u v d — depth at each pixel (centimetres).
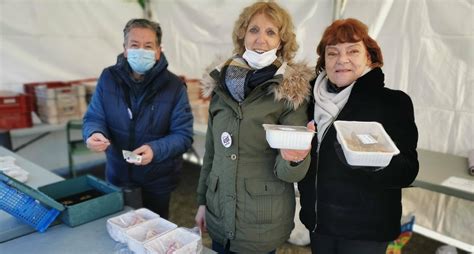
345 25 119
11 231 121
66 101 328
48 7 341
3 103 287
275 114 127
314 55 277
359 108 119
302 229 256
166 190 188
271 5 126
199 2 351
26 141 355
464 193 170
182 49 381
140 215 129
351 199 123
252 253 134
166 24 389
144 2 398
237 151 129
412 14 228
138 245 108
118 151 181
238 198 130
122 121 175
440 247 242
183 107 180
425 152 231
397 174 112
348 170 121
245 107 127
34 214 125
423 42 227
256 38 125
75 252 113
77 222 130
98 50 382
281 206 132
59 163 388
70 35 360
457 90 219
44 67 349
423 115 235
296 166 111
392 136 115
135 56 166
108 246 117
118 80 175
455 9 211
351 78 123
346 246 130
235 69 131
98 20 375
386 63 243
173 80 181
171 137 171
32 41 338
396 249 223
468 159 208
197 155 420
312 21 274
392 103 117
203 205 158
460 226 235
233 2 324
